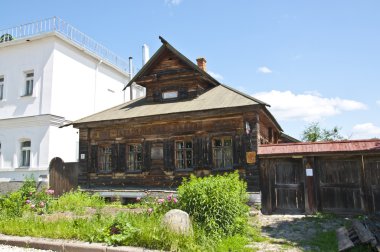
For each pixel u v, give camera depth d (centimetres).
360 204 1088
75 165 1697
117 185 1570
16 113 1997
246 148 1308
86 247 685
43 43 1980
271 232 889
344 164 1124
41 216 984
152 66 1716
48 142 1878
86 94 2223
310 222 1004
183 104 1528
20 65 2030
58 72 1972
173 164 1456
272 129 1802
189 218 746
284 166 1198
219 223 773
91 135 1669
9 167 1955
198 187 809
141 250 652
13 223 852
